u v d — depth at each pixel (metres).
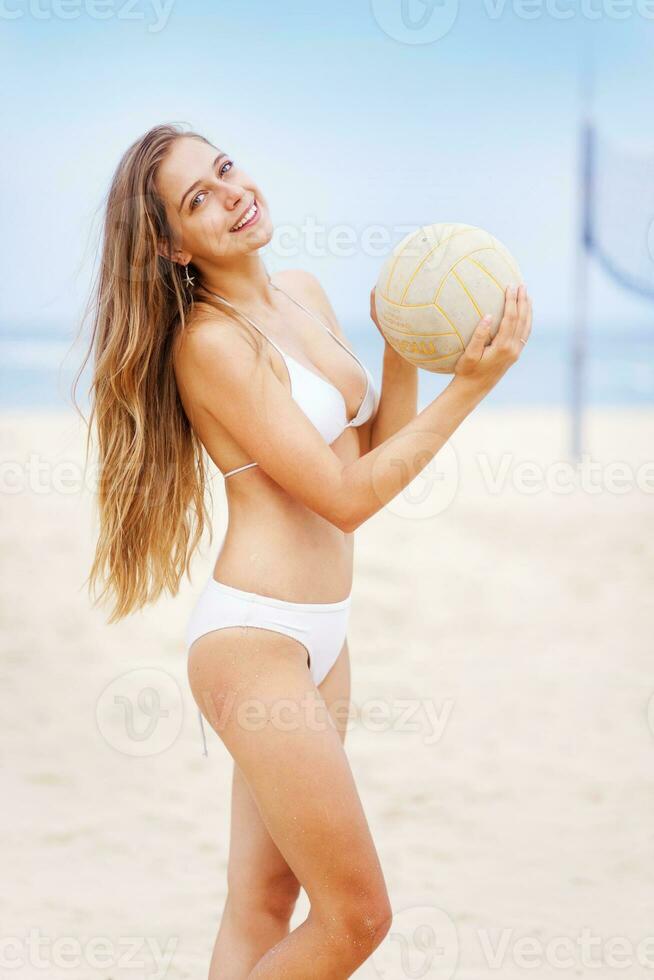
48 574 12.35
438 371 3.34
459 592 11.19
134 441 3.57
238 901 3.63
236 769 3.73
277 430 3.23
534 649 9.12
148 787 6.57
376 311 3.46
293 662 3.27
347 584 3.62
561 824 5.81
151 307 3.45
